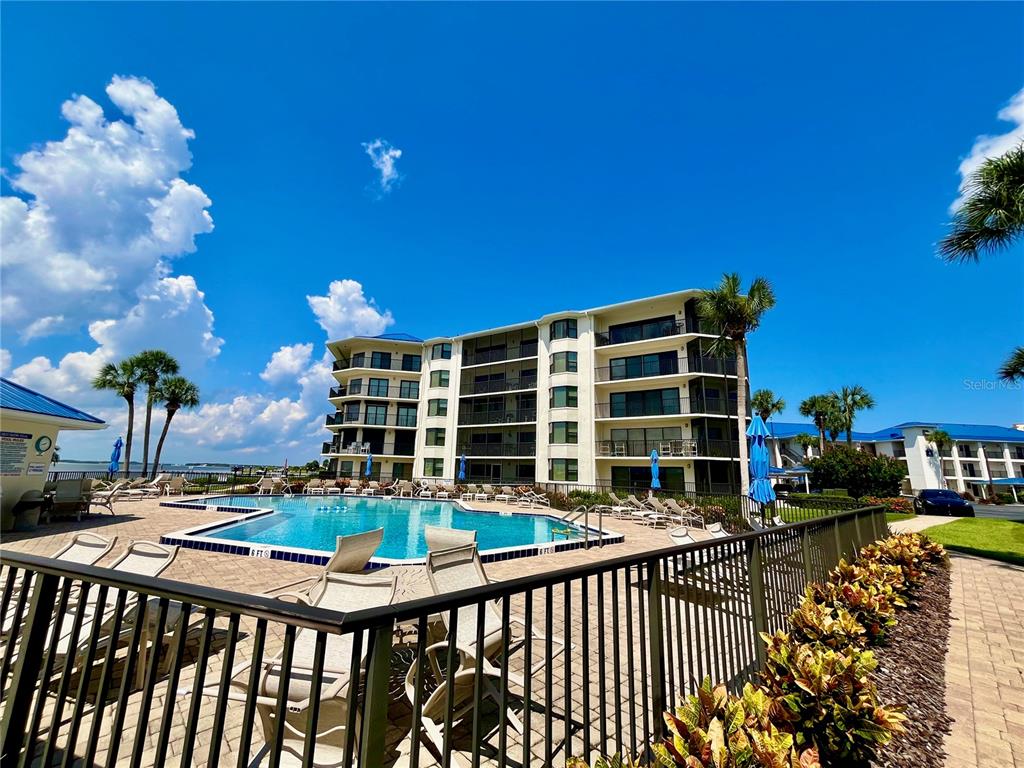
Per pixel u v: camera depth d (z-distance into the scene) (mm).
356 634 1202
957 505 21609
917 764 2611
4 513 9820
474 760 1546
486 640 3059
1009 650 4258
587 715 1907
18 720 1560
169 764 2461
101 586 1508
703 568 2855
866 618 4344
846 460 24984
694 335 25922
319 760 2162
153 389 32469
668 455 25703
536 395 31469
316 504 21297
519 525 16078
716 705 2275
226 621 4559
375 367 37875
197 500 16781
